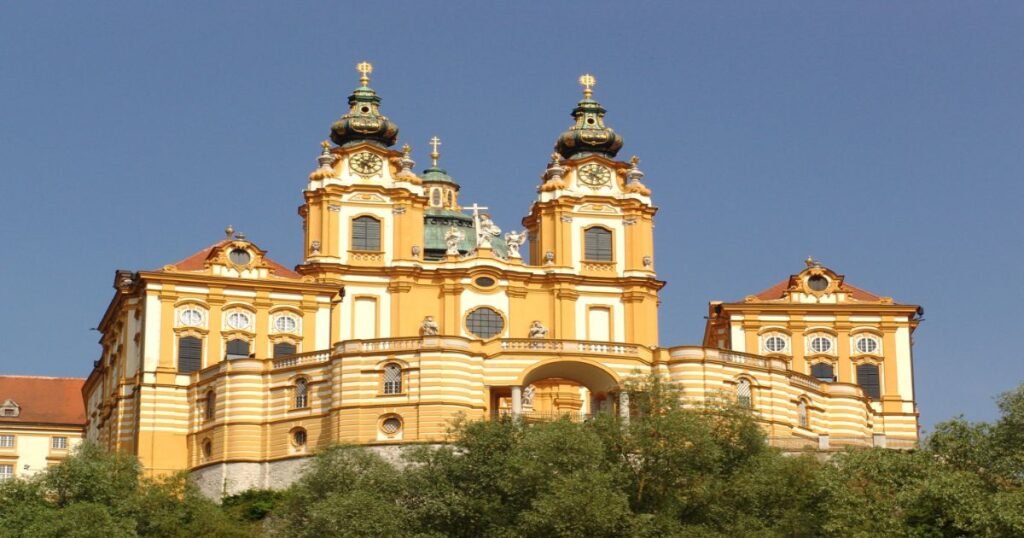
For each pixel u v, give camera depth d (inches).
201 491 4781.0
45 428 6117.1
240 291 5310.0
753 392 4936.0
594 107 5999.0
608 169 5846.5
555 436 3700.8
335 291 5408.5
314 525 3646.7
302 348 5344.5
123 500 3939.5
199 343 5221.5
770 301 5669.3
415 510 3690.9
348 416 4667.8
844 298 5698.8
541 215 5797.2
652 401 3912.4
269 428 4808.1
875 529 3476.9
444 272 5654.5
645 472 3725.4
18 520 3742.6
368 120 5826.8
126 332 5260.8
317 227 5649.6
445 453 3823.8
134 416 5128.0
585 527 3491.6
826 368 5620.1
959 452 3631.9
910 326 5659.5
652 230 5826.8
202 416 4977.9
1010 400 3644.2
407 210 5698.8
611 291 5728.3
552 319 5674.2
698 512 3673.7
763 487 3688.5
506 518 3636.8
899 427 5575.8
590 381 4901.6
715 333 5821.9
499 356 4771.2
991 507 3378.4
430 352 4675.2
